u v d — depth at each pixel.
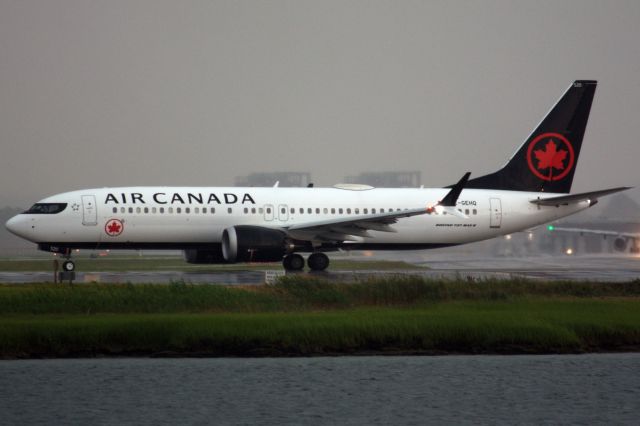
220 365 126.44
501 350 132.25
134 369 123.81
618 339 134.25
